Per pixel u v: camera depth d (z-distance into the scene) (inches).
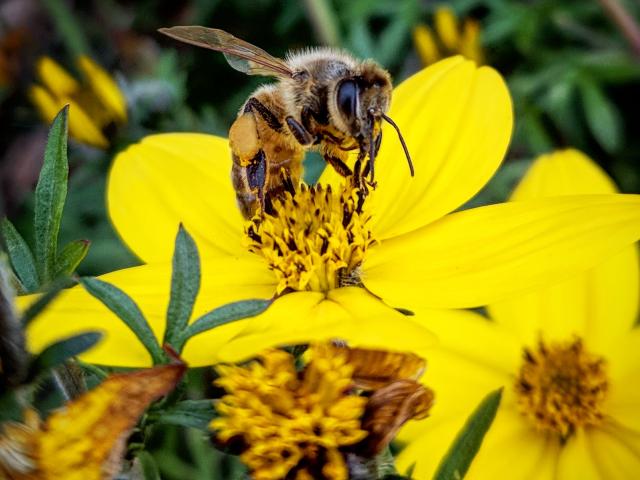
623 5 5.7
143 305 2.6
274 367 2.2
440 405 3.3
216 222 3.1
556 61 5.3
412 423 3.3
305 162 3.3
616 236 2.6
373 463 2.2
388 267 2.8
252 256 3.0
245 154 2.9
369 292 2.8
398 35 5.3
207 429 2.2
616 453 3.3
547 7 5.4
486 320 3.5
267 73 3.2
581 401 3.4
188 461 4.2
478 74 3.1
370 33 5.8
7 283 1.9
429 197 3.0
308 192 2.9
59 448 1.9
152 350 2.1
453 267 2.8
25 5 7.0
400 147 3.1
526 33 5.3
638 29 5.2
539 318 3.6
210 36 3.1
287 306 2.7
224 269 2.9
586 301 3.6
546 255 2.7
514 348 3.5
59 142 2.3
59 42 6.6
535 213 2.8
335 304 2.7
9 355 1.9
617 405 3.5
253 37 6.0
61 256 2.3
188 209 3.1
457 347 3.5
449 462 2.4
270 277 2.9
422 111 3.1
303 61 3.1
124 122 4.5
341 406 2.2
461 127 3.0
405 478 2.2
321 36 5.4
